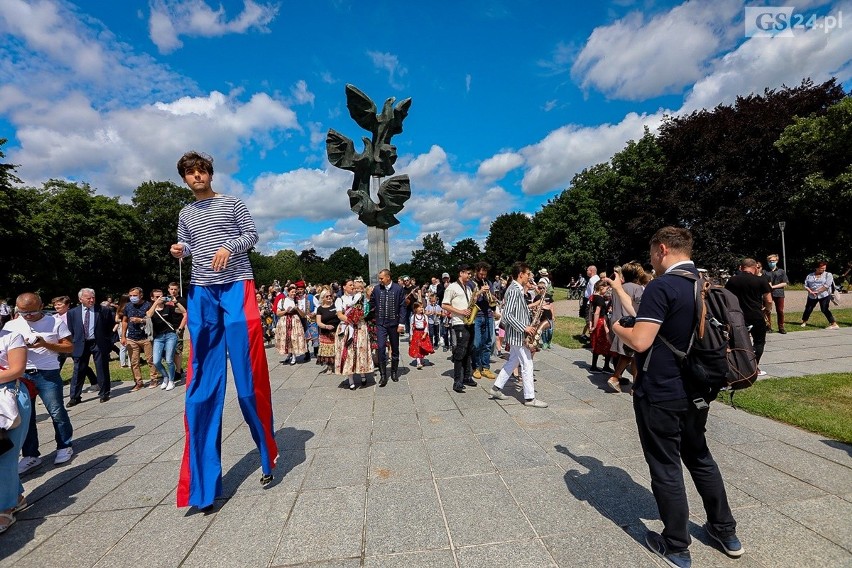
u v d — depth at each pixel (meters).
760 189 26.47
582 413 4.65
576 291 28.27
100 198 36.62
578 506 2.68
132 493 3.15
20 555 2.40
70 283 26.70
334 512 2.71
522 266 5.28
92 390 7.38
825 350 7.41
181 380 7.89
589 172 41.88
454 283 5.98
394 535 2.43
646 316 2.11
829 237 24.97
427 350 7.68
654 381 2.14
